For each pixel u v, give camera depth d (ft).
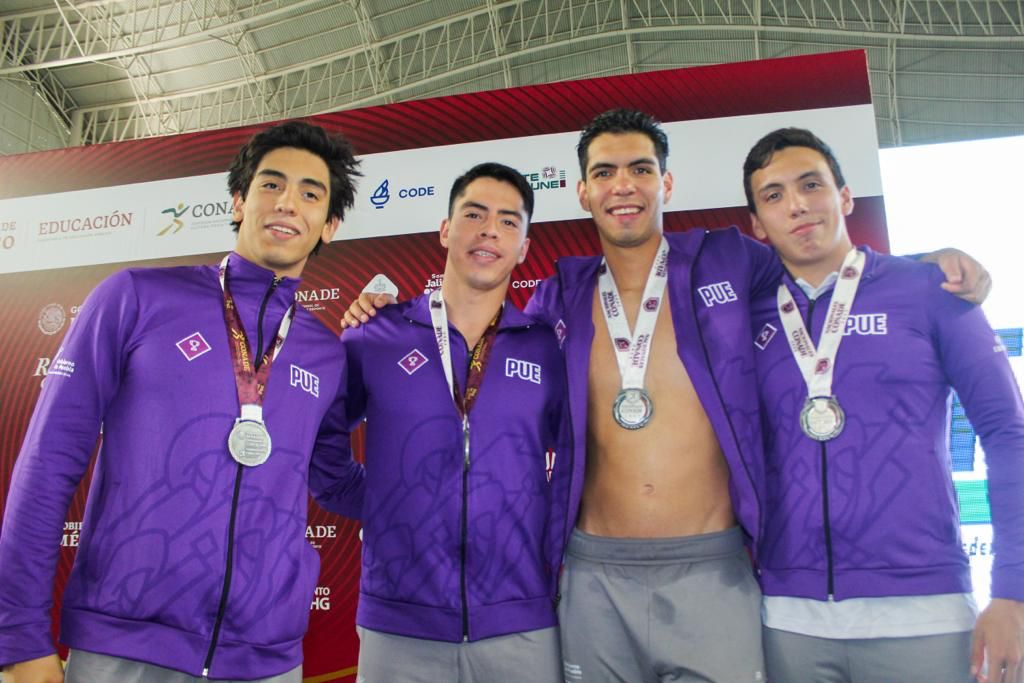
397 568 6.36
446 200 10.72
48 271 11.57
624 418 6.30
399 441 6.63
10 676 5.13
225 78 29.68
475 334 7.10
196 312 5.98
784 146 6.70
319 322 6.77
